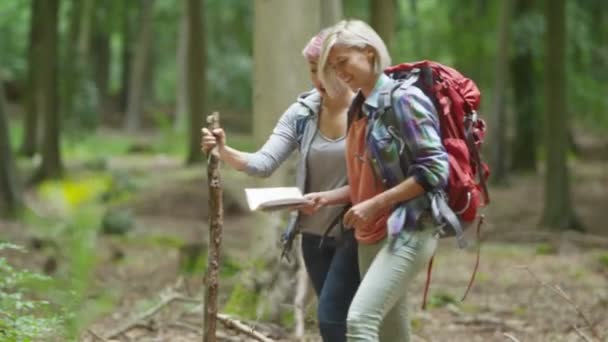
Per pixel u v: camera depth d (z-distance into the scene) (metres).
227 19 48.25
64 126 34.06
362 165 5.43
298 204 5.61
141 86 44.62
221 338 8.26
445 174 5.09
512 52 28.42
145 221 21.33
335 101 5.89
